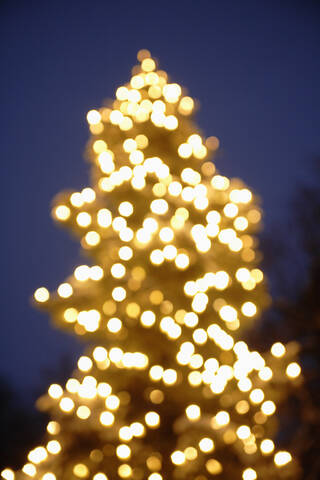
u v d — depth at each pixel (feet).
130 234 10.14
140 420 10.73
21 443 26.86
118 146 11.43
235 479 9.70
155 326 10.37
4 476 10.14
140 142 11.21
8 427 27.09
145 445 10.61
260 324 20.51
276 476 10.27
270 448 9.93
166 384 10.60
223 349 10.36
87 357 10.41
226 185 11.02
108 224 10.38
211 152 11.66
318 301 20.40
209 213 10.48
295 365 10.77
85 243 11.00
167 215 10.44
